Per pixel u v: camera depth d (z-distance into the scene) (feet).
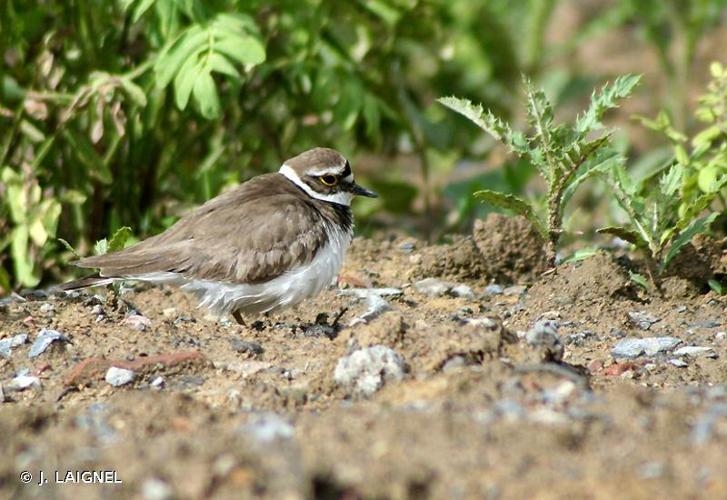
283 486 24.97
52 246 47.52
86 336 37.99
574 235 52.11
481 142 66.54
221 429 29.71
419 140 60.29
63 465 27.14
